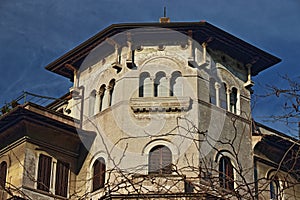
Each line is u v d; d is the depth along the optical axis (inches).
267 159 1641.2
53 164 1530.5
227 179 735.1
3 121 1517.0
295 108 625.0
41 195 1473.9
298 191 1643.7
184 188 1343.5
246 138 1594.5
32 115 1488.7
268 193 1526.8
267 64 1675.7
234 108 1617.9
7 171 1508.4
